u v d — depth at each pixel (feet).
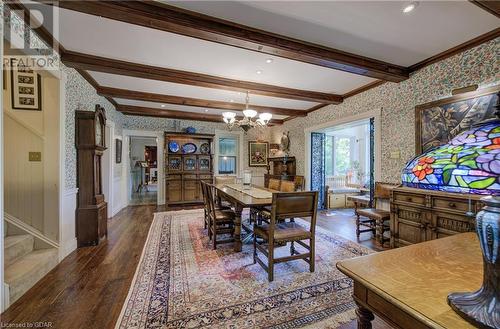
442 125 8.91
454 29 7.34
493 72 7.57
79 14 6.48
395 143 11.10
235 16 6.68
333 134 21.84
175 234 11.66
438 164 2.04
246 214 15.83
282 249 9.80
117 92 13.41
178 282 6.99
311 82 12.18
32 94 8.42
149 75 10.18
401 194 8.95
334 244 10.40
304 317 5.44
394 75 10.05
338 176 21.36
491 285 2.21
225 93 14.23
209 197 10.61
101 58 9.21
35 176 8.41
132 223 13.83
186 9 6.35
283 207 7.26
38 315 5.44
